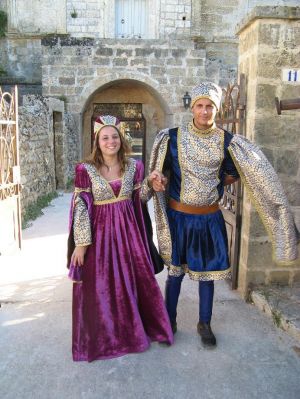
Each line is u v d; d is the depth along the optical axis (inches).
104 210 107.3
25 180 289.0
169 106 461.4
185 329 122.0
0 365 103.6
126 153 110.0
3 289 153.4
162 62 453.1
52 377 99.0
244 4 597.6
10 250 193.3
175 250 111.3
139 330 108.3
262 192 107.7
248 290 141.7
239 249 147.4
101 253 106.2
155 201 110.6
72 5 572.7
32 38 584.1
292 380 98.4
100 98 515.5
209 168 106.1
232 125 151.0
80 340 106.5
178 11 576.4
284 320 120.5
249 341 115.3
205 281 112.0
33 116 313.4
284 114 132.6
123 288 107.4
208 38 598.5
